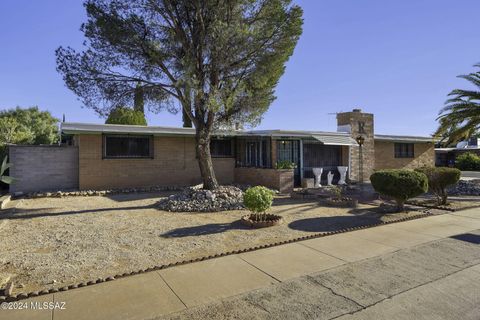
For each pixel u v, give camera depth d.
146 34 11.62
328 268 5.46
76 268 5.48
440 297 4.43
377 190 10.60
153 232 7.86
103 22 11.12
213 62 11.72
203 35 11.41
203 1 11.30
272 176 15.77
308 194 13.90
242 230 8.06
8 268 5.48
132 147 16.38
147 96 12.48
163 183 17.00
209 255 6.03
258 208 8.60
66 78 11.58
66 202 12.44
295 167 17.73
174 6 11.47
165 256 6.09
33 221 9.05
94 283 4.80
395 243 6.92
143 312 3.99
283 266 5.54
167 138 17.16
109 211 10.57
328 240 7.16
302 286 4.75
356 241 7.07
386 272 5.29
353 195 14.66
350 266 5.55
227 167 18.72
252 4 12.20
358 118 20.50
